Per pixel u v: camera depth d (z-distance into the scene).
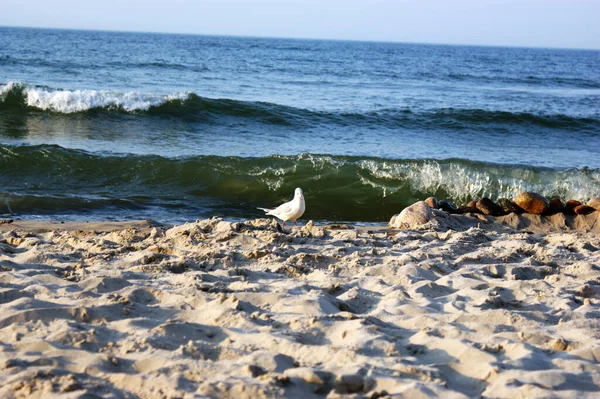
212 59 56.22
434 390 3.03
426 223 9.29
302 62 61.50
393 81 42.69
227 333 3.93
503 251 7.16
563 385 3.16
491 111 22.98
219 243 7.03
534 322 4.33
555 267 6.61
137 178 12.55
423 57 98.50
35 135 16.00
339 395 3.01
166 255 6.29
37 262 5.92
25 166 12.48
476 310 4.66
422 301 4.89
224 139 17.28
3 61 35.78
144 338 3.72
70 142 15.41
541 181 13.84
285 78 38.94
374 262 6.26
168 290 4.95
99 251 6.60
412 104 27.83
